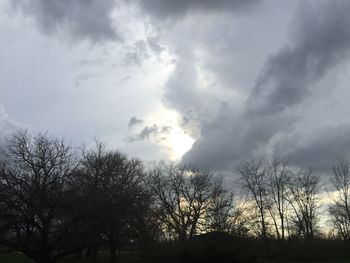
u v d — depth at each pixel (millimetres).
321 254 70188
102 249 74938
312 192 96625
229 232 64625
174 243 60344
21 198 46250
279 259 68812
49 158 49688
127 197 53719
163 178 77062
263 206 82812
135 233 57781
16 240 48594
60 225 47875
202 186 75688
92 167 57812
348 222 83562
